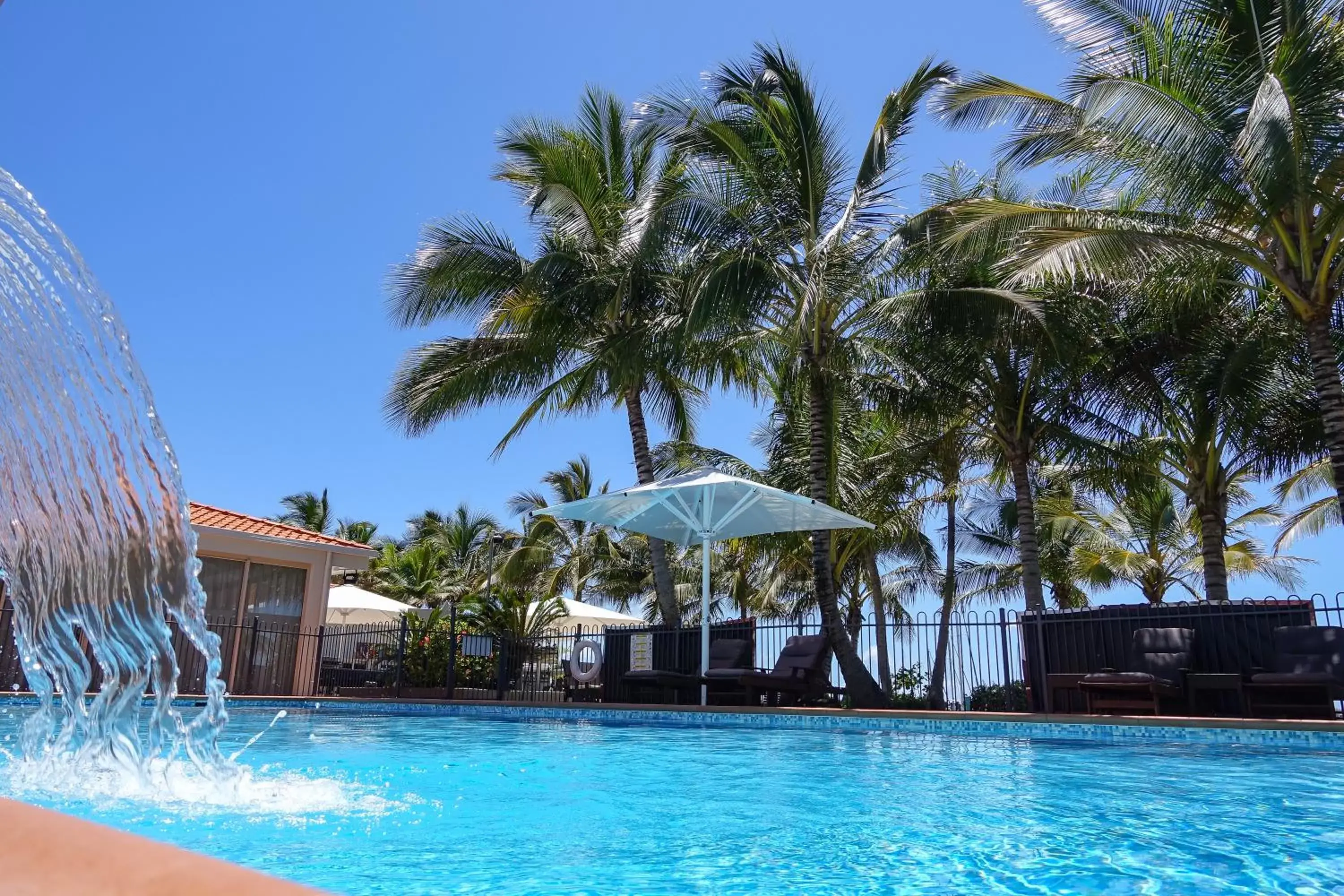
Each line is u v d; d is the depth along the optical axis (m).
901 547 25.48
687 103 15.38
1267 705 10.52
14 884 0.43
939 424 17.75
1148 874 3.07
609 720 12.70
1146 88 11.02
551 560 40.69
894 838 3.70
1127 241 11.84
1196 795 5.00
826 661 14.38
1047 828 3.94
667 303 17.36
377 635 18.98
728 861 3.26
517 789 5.13
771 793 5.09
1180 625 11.90
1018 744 8.65
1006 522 27.30
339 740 8.64
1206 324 15.41
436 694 16.81
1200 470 16.89
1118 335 15.80
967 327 14.27
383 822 3.97
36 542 3.65
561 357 18.88
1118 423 16.78
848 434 17.17
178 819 3.81
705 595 13.83
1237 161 11.15
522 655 17.27
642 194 17.30
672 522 15.73
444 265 17.84
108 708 3.99
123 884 0.43
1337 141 10.76
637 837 3.70
